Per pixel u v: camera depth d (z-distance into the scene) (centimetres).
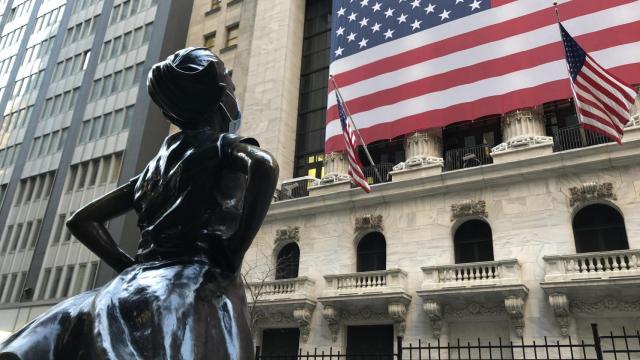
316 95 2798
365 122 2000
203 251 146
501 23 1872
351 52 2175
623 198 1573
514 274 1591
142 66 3406
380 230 1970
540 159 1709
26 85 4131
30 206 3434
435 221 1862
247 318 144
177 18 3550
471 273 1664
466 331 1666
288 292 1977
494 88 1794
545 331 1522
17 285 3134
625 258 1539
